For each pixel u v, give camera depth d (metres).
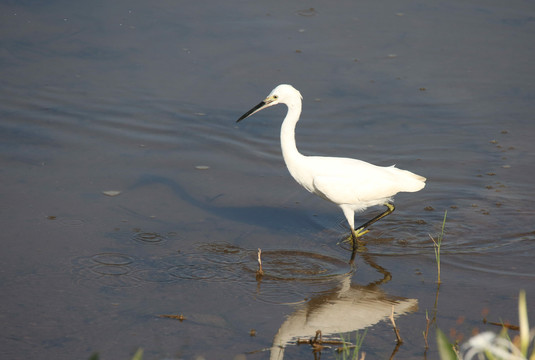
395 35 18.91
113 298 8.89
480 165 13.58
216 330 8.25
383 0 20.95
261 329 8.33
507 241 10.88
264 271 9.80
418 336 8.24
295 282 9.55
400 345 8.03
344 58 17.67
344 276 9.81
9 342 7.84
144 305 8.77
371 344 8.06
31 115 14.89
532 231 11.16
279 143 14.49
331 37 18.70
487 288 9.45
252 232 11.07
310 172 11.20
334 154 13.97
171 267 9.79
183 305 8.80
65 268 9.58
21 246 10.12
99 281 9.30
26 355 7.61
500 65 17.53
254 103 15.69
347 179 10.77
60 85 16.11
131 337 8.02
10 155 13.26
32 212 11.21
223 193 12.45
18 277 9.27
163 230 10.94
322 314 8.73
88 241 10.40
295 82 16.52
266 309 8.80
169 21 19.30
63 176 12.62
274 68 17.11
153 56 17.48
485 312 8.66
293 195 12.55
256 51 17.89
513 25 19.50
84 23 19.02
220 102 15.75
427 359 7.73
